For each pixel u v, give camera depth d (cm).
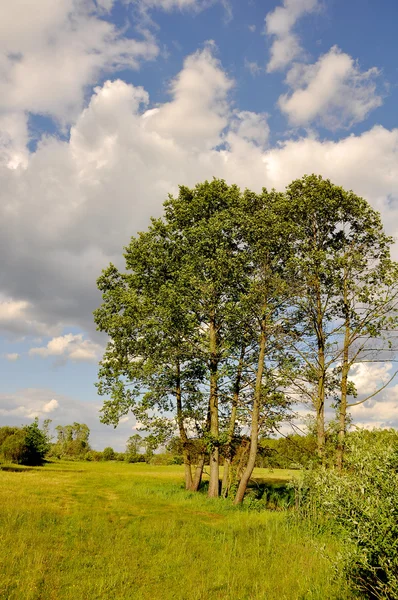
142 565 1126
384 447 868
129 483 3362
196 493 2678
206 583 990
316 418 2417
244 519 1872
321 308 2509
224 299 2661
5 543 1200
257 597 882
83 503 2116
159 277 2859
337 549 1243
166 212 3038
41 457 5984
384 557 736
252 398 2608
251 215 2642
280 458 2558
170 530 1510
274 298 2494
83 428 10181
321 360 2473
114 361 2831
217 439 2445
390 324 2227
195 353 2652
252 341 2738
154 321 2536
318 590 902
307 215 2547
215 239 2584
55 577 975
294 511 1764
